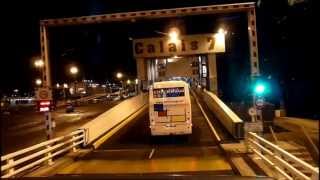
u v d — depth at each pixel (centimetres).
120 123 3469
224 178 1312
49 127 1894
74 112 6538
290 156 1130
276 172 1355
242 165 1614
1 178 1340
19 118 6222
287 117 3700
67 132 3703
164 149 2228
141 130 3097
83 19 2447
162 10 2441
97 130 2644
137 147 2334
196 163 1778
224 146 2166
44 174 1544
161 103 2556
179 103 2555
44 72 2350
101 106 7831
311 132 2481
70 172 1630
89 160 1936
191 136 2711
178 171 1588
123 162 1861
